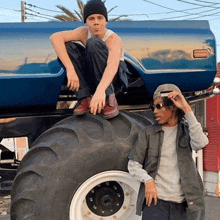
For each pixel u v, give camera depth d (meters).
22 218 3.15
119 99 4.63
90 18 3.17
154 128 2.87
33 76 3.67
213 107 8.06
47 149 3.26
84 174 3.22
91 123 3.41
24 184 3.21
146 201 2.76
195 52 4.03
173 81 4.02
